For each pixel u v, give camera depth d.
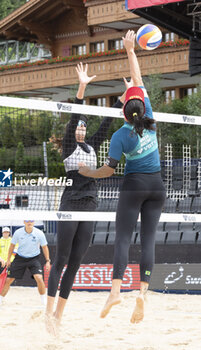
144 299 5.89
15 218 6.99
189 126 28.22
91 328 8.52
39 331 8.09
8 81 47.69
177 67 37.38
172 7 23.58
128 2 21.59
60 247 7.12
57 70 44.22
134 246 15.05
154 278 14.21
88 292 14.74
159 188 6.00
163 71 38.06
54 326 7.29
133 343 7.25
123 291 14.45
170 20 24.52
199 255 14.59
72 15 48.16
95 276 14.89
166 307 11.36
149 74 37.25
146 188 5.91
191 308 11.27
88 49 47.34
